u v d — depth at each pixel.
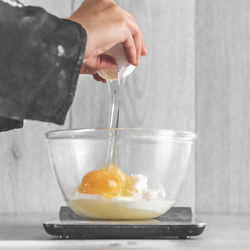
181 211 0.75
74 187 0.64
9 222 0.84
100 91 1.08
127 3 1.10
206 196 1.08
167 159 0.64
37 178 1.06
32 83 0.49
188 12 1.10
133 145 0.63
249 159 1.08
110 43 0.57
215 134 1.09
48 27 0.50
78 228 0.56
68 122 1.07
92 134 0.62
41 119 0.49
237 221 0.87
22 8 0.49
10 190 1.05
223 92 1.09
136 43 0.62
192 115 1.09
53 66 0.50
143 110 1.08
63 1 1.09
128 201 0.61
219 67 1.10
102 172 0.62
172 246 0.54
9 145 1.06
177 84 1.09
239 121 1.09
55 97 0.50
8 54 0.48
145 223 0.58
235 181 1.08
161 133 0.62
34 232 0.67
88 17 0.58
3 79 0.48
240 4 1.10
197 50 1.10
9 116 0.48
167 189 0.65
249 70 1.09
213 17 1.10
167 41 1.10
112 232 0.57
